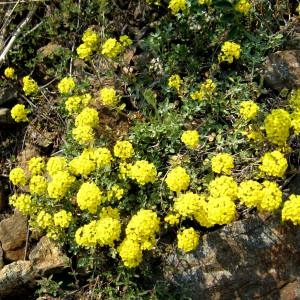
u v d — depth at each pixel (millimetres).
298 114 432
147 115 538
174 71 548
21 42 614
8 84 598
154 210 471
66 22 614
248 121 475
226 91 512
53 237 470
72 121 550
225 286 449
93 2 605
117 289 470
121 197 464
